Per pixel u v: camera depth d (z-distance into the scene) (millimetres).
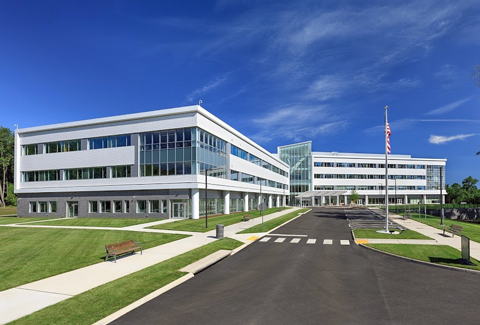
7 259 15086
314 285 10766
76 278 11445
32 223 33438
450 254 15797
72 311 8250
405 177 99812
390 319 7930
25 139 45594
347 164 95000
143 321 7805
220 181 41406
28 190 43969
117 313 8172
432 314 8289
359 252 16938
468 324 7691
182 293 10023
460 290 10359
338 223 32938
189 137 36062
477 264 13617
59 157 43094
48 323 7484
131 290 10016
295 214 47594
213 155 40250
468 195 92875
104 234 23516
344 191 72812
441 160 104250
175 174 36406
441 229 27188
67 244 19297
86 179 41250
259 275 12164
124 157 39094
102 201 39875
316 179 92438
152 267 12891
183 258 14555
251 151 55344
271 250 17578
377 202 96688
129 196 38281
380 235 22656
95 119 40438
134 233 23922
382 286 10758
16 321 7590
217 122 40625
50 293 9734
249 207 56906
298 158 93250
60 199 42156
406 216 41781
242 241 20469
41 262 14305
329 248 18109
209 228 26875
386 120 24484
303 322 7684
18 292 9852
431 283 11148
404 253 16078
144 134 38406
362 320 7844
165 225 29172
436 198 103375
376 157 97688
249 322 7684
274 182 72500
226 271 12961
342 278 11742
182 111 36031
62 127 42594
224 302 9133
